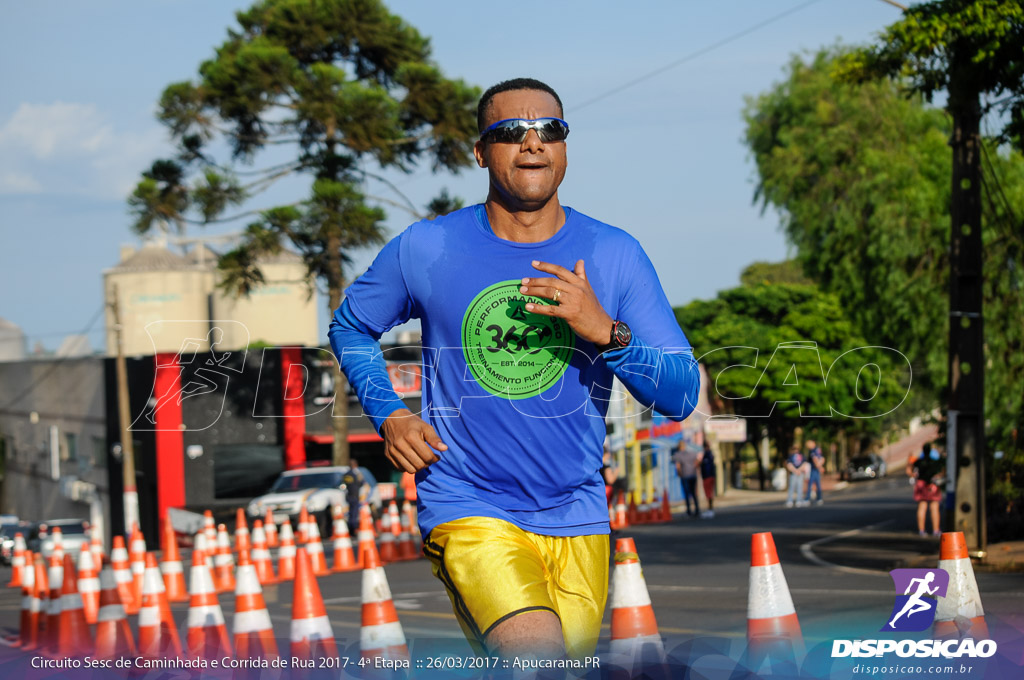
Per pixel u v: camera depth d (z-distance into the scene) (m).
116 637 8.17
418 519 3.75
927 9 12.07
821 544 17.89
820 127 36.88
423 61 35.53
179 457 34.44
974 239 13.35
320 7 33.66
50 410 46.56
